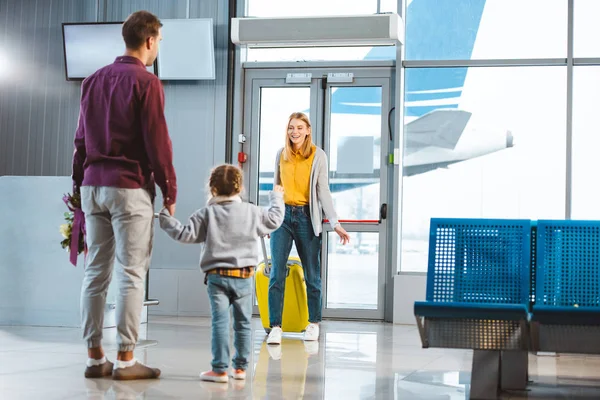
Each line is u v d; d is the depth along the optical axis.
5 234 5.53
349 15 6.62
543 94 6.72
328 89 7.01
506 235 3.24
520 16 6.77
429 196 6.85
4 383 3.12
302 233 5.00
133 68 3.25
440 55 6.88
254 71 7.10
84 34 7.07
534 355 4.54
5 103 7.30
